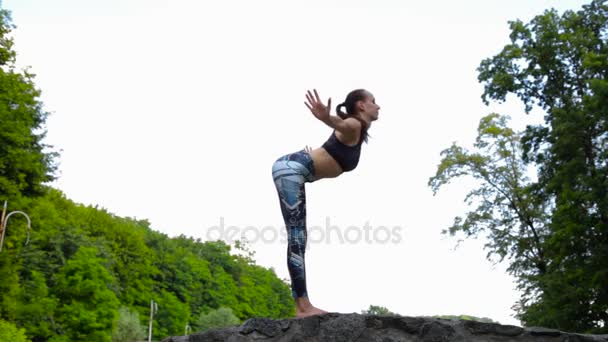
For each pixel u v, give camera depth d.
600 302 20.28
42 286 39.81
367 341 4.06
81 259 43.31
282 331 4.11
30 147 28.91
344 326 4.09
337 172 4.68
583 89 23.00
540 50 23.44
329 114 4.46
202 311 82.69
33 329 37.44
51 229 49.59
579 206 20.56
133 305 67.69
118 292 59.97
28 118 27.30
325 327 4.10
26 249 31.03
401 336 4.09
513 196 26.44
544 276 22.22
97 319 42.25
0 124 25.67
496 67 24.70
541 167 22.78
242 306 94.94
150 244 80.56
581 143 20.83
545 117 23.41
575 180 20.42
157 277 78.69
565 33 23.30
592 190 19.41
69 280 42.06
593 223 20.16
